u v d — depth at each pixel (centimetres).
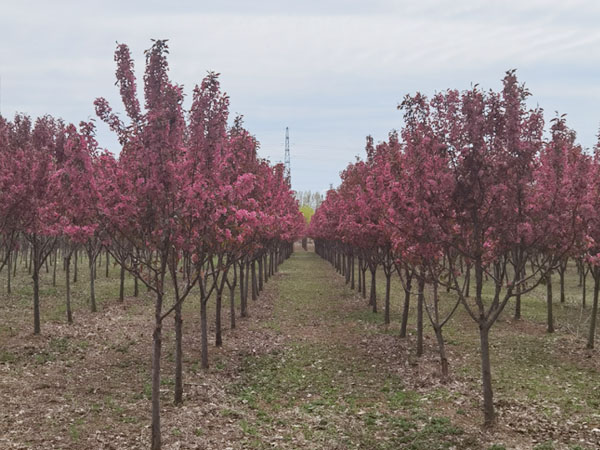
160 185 765
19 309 1970
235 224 916
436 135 927
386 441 851
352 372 1332
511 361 1445
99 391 1090
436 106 993
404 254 1188
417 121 1088
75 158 761
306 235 7500
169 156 810
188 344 1628
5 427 838
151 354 1459
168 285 2891
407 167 1045
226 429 898
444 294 2789
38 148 1709
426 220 905
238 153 1371
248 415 984
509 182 836
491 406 914
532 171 849
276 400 1096
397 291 3045
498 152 847
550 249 892
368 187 1544
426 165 909
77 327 1730
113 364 1327
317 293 3045
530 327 1956
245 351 1570
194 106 901
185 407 1009
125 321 1908
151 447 789
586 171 1105
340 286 3400
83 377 1187
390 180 1249
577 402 1043
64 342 1497
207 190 825
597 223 1066
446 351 1568
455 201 875
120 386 1142
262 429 907
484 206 876
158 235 798
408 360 1451
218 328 1622
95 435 836
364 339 1742
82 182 768
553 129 970
